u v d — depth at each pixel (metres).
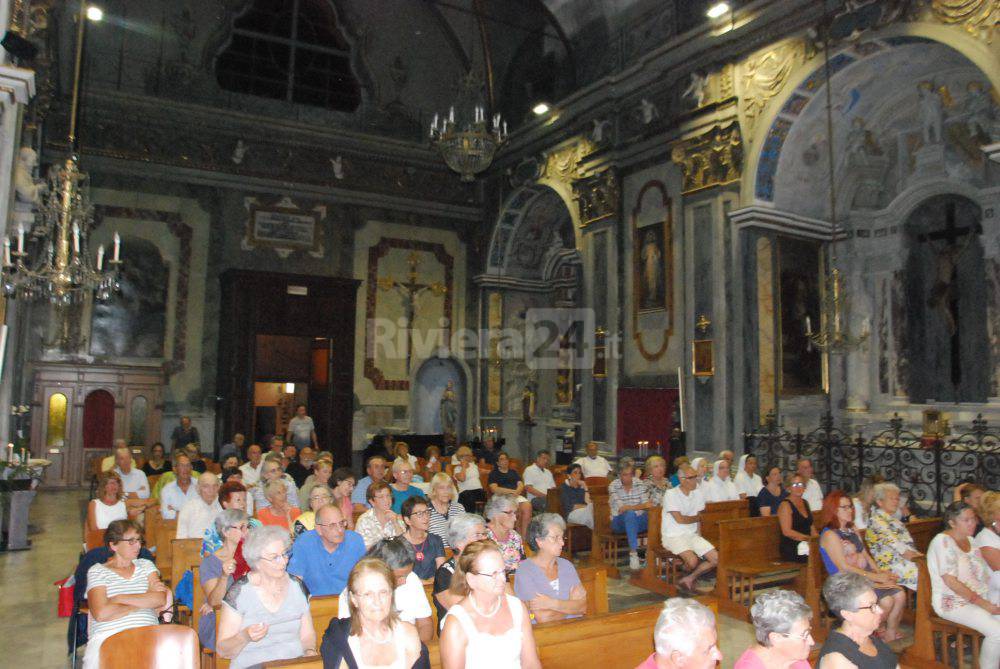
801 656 3.38
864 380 13.70
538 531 4.76
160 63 17.89
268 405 21.81
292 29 19.55
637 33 15.68
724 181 13.15
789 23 12.10
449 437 19.06
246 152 18.62
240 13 18.91
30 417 15.95
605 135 16.06
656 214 14.63
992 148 9.44
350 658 3.33
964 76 12.01
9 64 7.48
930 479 11.34
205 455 17.48
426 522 5.52
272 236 18.83
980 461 10.11
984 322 12.14
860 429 12.33
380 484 6.09
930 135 12.79
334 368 18.55
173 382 17.47
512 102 19.88
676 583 8.43
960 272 12.52
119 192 17.31
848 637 3.70
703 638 3.07
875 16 10.83
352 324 18.83
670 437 13.65
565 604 4.67
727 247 13.02
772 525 8.04
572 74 17.64
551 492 10.70
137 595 4.83
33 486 10.55
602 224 15.93
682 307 13.84
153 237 17.59
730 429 12.76
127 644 3.70
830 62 11.54
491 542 3.65
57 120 16.55
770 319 12.94
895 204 13.38
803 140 12.90
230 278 17.48
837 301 11.96
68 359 16.59
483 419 20.53
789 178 13.09
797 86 11.95
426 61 20.95
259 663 3.92
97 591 4.74
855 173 13.66
